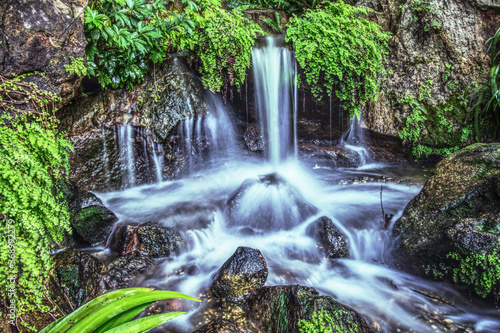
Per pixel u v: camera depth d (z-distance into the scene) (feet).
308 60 18.86
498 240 10.07
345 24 19.44
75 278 10.88
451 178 13.08
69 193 14.65
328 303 9.76
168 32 17.39
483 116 19.76
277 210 16.05
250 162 22.34
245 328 9.40
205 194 18.76
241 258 11.78
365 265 13.60
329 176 20.45
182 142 20.29
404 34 20.30
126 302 5.59
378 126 21.17
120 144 18.49
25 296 9.03
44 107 12.03
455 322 10.38
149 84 18.88
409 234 12.51
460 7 19.43
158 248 13.58
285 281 12.35
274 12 27.25
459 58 19.67
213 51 18.48
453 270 11.01
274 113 21.44
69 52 12.74
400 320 10.53
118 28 15.61
